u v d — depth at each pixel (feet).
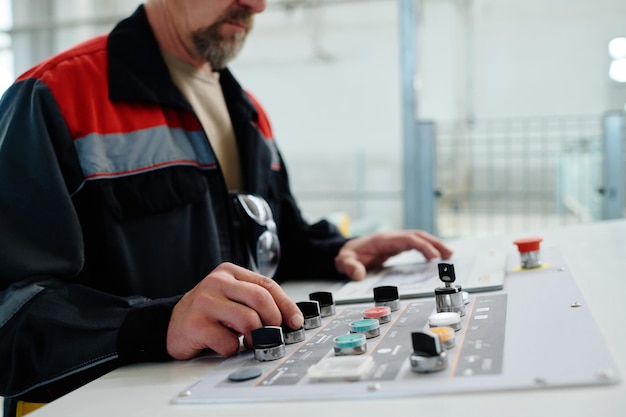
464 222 14.38
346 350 1.63
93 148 2.88
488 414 1.16
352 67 19.42
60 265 2.45
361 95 19.48
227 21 3.43
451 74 15.17
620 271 2.62
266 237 3.31
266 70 20.04
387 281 2.92
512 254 3.41
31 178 2.58
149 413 1.41
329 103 19.77
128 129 3.05
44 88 2.84
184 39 3.50
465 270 2.88
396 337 1.75
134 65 3.19
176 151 3.15
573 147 10.48
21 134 2.68
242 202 3.28
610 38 14.10
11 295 2.24
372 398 1.31
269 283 2.00
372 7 18.93
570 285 2.27
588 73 14.37
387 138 19.45
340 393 1.33
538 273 2.62
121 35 3.28
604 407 1.14
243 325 1.86
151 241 2.97
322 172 20.17
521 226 14.23
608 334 1.64
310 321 2.05
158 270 2.97
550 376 1.29
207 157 3.28
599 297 2.12
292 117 20.13
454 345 1.59
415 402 1.26
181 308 2.00
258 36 19.84
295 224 3.88
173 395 1.55
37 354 2.10
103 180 2.86
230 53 3.57
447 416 1.17
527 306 1.98
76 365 2.05
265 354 1.73
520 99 14.99
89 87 3.01
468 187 14.70
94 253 2.84
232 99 3.84
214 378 1.61
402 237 3.39
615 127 7.70
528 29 14.74
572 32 14.42
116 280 2.84
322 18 19.35
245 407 1.36
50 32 19.06
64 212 2.55
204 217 3.15
